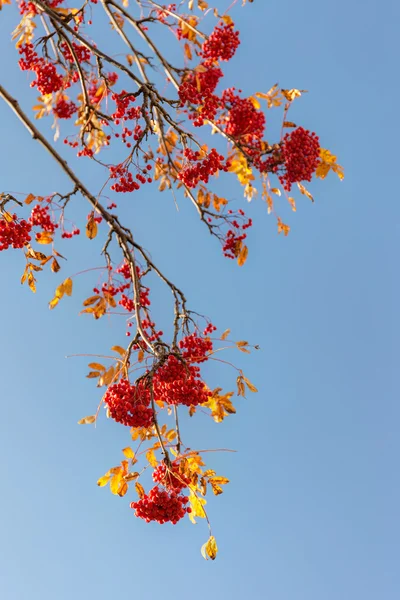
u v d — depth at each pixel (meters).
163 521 4.63
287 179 6.24
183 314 5.41
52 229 5.36
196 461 4.82
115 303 5.45
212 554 4.51
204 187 6.81
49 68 6.48
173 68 5.74
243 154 6.27
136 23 5.66
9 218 5.26
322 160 6.27
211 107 5.99
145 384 4.54
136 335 4.88
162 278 5.38
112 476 4.77
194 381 4.71
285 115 6.08
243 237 6.28
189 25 5.49
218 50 5.62
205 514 4.64
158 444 4.91
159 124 5.88
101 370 4.87
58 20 5.46
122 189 5.83
